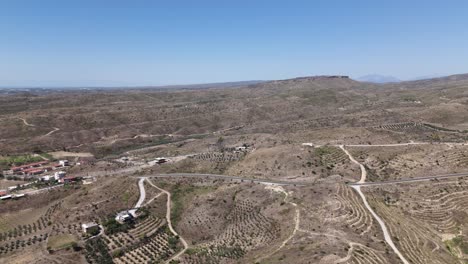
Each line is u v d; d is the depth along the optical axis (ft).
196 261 341.41
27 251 363.97
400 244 316.60
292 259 283.38
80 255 352.90
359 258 276.00
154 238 394.32
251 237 373.61
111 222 417.69
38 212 477.36
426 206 429.79
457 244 355.77
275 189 474.90
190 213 444.96
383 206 409.28
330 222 354.54
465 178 476.95
